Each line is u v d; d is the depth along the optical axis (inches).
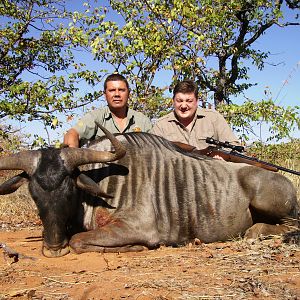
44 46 202.4
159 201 91.0
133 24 173.8
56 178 81.5
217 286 62.9
